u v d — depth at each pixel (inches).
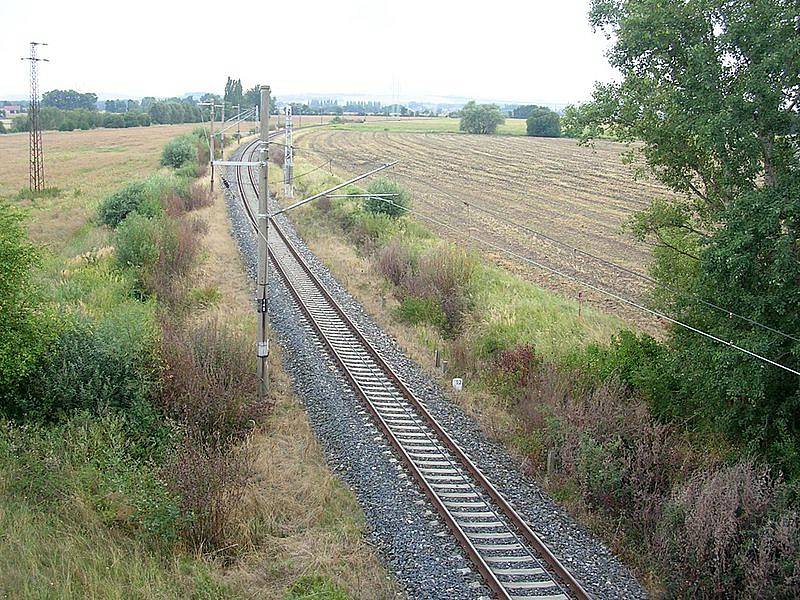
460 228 1932.8
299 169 2849.4
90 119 5989.2
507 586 523.8
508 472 723.4
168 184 1964.8
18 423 660.1
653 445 693.3
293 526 580.7
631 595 544.7
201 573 496.7
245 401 746.2
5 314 666.2
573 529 631.2
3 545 474.6
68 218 1881.2
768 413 696.4
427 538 581.0
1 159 3548.2
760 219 641.6
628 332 914.1
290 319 1092.5
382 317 1173.7
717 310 726.5
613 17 783.1
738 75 689.6
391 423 788.6
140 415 694.5
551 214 2207.2
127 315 804.0
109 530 528.7
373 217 1759.4
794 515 552.1
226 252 1449.3
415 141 4849.9
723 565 541.6
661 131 768.3
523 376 912.9
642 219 856.9
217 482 565.6
